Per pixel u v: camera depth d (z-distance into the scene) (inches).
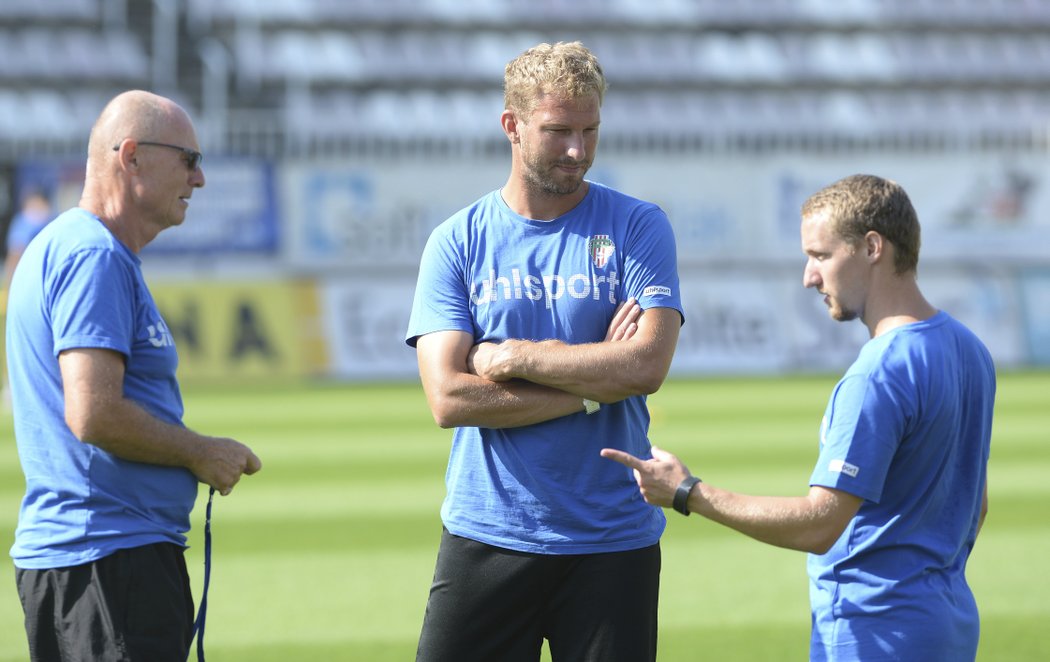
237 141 2915.8
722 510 427.5
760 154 2866.6
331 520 1146.7
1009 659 707.4
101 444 457.1
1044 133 3004.4
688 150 2957.7
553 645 492.7
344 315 2728.8
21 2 3403.1
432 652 497.0
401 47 3595.0
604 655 477.7
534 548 481.7
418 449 1599.4
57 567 465.1
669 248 504.7
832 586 435.8
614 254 496.7
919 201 2910.9
